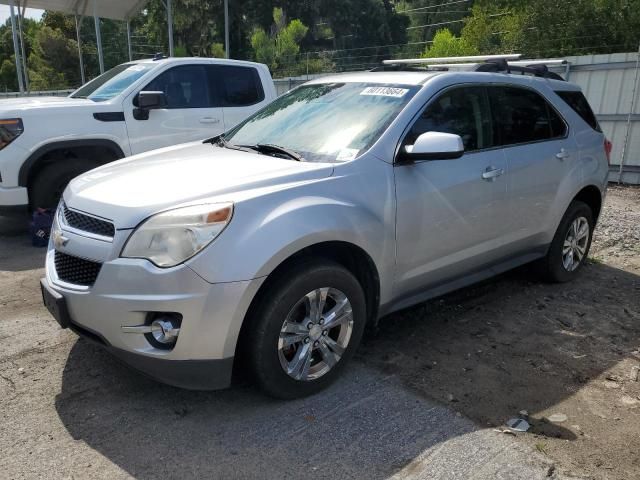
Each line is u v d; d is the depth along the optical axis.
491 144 4.31
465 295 5.05
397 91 3.99
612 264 6.08
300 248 3.06
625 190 10.66
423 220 3.74
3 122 6.16
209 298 2.83
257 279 2.90
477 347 4.05
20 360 3.71
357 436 2.99
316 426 3.07
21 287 5.05
